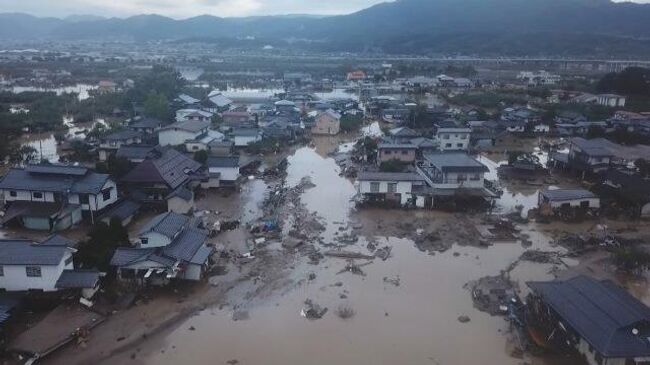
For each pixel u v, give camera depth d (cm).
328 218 4766
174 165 5350
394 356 2717
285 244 4078
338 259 3888
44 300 3003
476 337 2892
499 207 5166
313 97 12244
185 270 3412
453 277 3628
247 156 6950
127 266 3269
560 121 9575
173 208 4641
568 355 2667
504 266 3822
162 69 15538
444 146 7700
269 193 5400
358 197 5206
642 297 3388
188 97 11069
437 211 4978
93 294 3123
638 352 2408
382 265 3806
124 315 3036
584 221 4784
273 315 3102
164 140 7194
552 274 3694
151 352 2720
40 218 4256
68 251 3212
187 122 7738
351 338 2878
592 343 2494
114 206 4628
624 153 6312
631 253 3747
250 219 4656
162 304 3177
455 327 2992
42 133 8475
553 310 2864
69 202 4431
